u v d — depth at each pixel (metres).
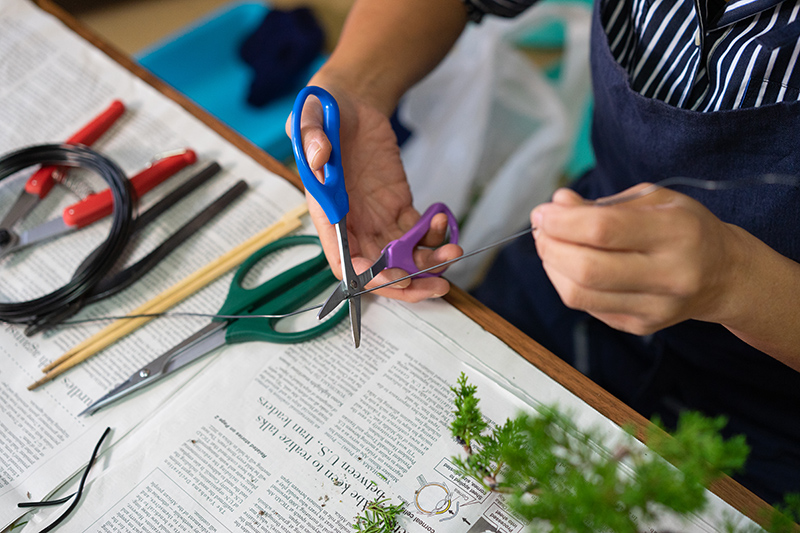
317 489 0.55
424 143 1.31
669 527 0.51
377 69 0.75
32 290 0.68
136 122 0.80
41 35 0.87
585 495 0.37
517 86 1.33
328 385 0.60
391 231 0.68
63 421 0.60
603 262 0.43
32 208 0.75
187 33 1.50
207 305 0.67
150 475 0.56
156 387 0.61
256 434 0.58
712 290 0.48
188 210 0.74
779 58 0.59
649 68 0.70
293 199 0.74
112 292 0.67
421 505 0.53
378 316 0.64
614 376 0.81
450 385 0.60
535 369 0.60
